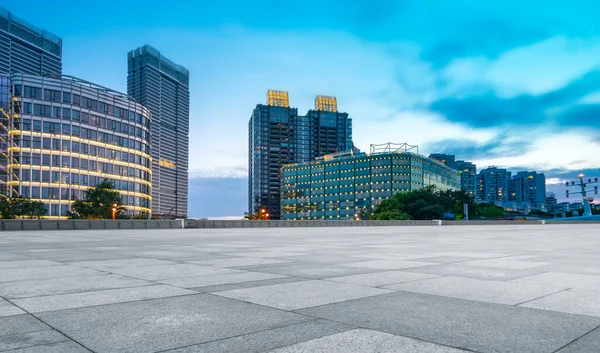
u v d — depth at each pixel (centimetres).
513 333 365
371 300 508
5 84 11862
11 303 489
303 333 366
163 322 404
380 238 2178
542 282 646
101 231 3484
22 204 10481
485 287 599
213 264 896
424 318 419
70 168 12494
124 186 13950
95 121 13238
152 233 3005
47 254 1172
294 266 858
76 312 444
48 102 12288
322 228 4622
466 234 2839
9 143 11744
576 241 1920
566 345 333
